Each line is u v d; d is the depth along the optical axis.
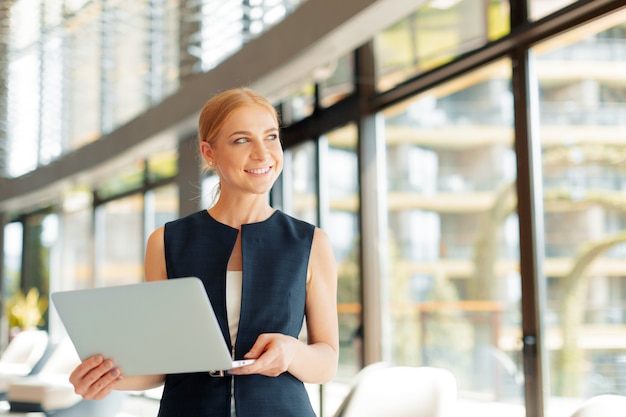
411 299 5.22
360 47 5.61
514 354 4.29
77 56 7.40
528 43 4.16
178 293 1.57
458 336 4.75
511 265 4.32
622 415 2.34
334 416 2.99
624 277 3.55
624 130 3.55
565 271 3.91
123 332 1.64
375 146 5.64
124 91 7.41
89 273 11.25
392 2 3.93
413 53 5.11
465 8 4.60
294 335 1.81
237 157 1.77
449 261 4.83
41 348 7.92
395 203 5.42
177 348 1.63
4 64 8.24
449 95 4.82
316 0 4.54
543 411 4.03
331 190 6.04
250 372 1.63
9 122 9.30
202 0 5.50
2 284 12.84
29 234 13.02
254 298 1.78
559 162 3.96
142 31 6.35
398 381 2.90
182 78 6.61
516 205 4.24
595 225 3.72
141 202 10.06
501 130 4.40
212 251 1.82
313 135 6.26
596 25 3.72
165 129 7.00
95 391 1.70
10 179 11.05
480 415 4.55
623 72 3.55
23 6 7.09
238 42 5.70
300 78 5.41
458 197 4.75
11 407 6.79
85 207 11.41
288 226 1.88
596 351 3.71
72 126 8.80
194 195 7.31
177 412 1.74
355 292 5.72
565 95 3.92
